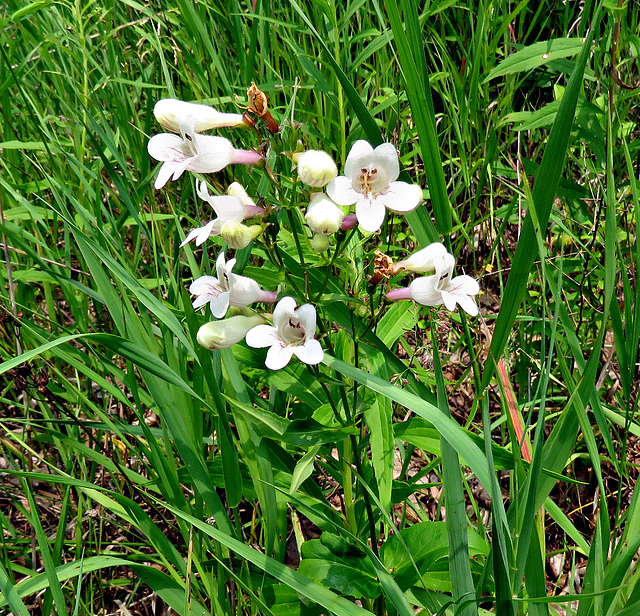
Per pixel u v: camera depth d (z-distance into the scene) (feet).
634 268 0.99
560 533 1.01
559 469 0.73
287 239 0.90
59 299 1.24
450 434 0.66
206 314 0.84
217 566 0.79
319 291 0.79
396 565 0.78
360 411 0.80
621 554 0.67
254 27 1.07
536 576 0.70
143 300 0.75
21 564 0.96
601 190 1.05
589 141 1.01
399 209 0.71
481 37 1.09
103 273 0.80
